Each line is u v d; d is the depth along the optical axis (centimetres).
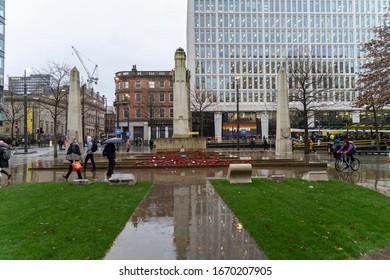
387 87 2473
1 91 6556
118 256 537
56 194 1083
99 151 4147
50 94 8169
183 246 581
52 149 5412
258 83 8425
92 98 10369
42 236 642
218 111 7831
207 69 8394
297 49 7825
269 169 1930
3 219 777
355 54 8544
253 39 8525
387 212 838
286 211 818
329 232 667
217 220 751
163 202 953
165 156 2395
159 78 8106
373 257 557
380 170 1828
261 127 8006
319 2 8662
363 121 7819
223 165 1967
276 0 8606
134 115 8019
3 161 1499
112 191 1128
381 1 8725
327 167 2017
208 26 8450
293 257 531
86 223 726
